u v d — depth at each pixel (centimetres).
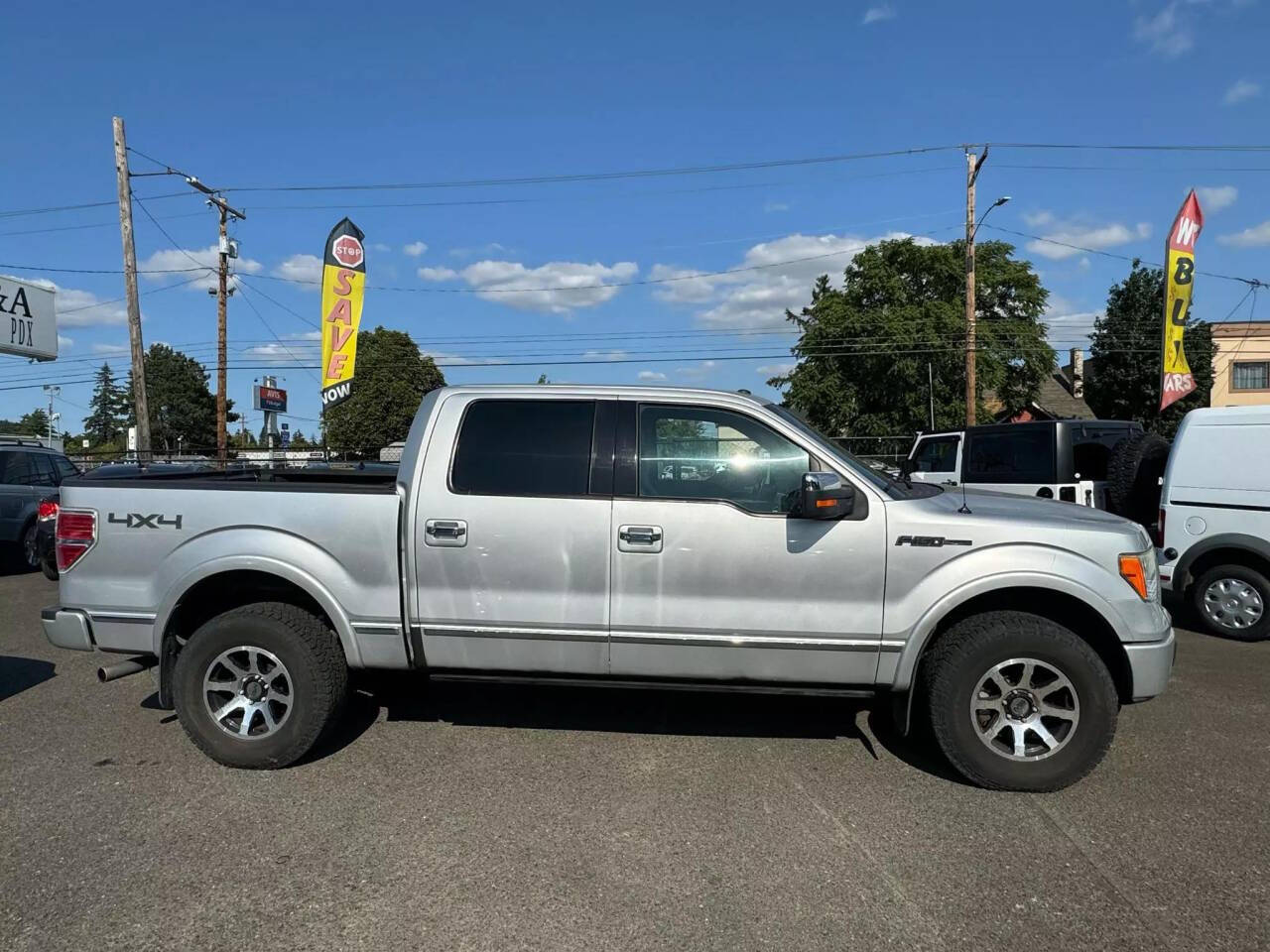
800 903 298
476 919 288
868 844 341
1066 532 389
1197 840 345
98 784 397
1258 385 3241
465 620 407
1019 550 387
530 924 285
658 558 396
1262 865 325
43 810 371
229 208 2864
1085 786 397
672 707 510
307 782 400
